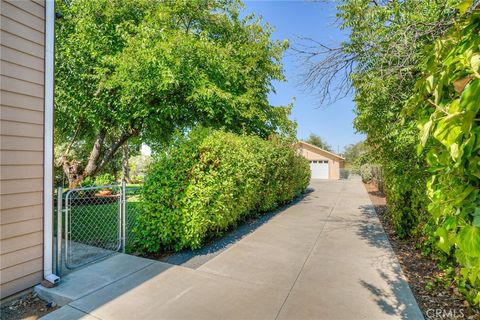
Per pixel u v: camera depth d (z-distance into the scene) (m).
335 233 5.36
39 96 3.08
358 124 5.50
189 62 7.14
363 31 3.85
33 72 3.02
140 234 4.09
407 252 4.23
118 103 7.73
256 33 9.63
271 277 3.31
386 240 4.89
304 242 4.76
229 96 7.45
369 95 3.95
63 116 8.80
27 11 2.97
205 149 4.39
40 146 3.08
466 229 1.23
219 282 3.14
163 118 8.26
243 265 3.68
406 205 4.84
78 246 4.25
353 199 10.29
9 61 2.80
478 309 2.44
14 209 2.82
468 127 1.08
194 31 9.17
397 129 3.93
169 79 6.49
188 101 7.68
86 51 7.71
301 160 10.85
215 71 7.80
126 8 7.95
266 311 2.55
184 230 4.00
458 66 1.21
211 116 7.72
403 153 4.45
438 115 1.32
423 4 3.42
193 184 4.09
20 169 2.88
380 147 5.62
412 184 4.36
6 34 2.78
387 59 3.55
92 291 2.87
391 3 3.63
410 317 2.46
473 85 1.07
